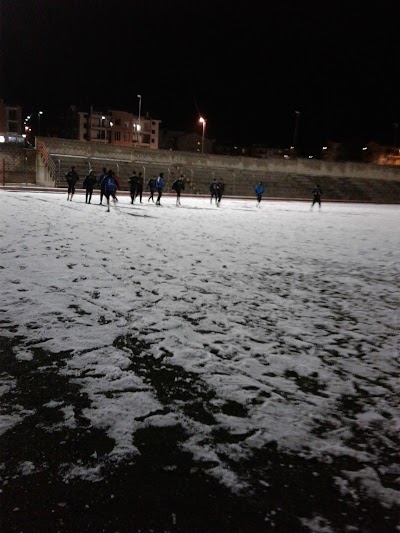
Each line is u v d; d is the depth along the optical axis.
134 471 2.80
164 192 41.84
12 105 91.06
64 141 40.41
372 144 105.12
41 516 2.41
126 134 89.94
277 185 50.09
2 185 34.62
